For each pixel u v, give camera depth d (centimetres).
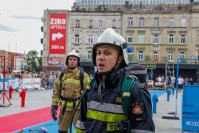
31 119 1552
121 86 317
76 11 7725
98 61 324
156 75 7338
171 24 7538
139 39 7625
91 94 332
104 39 324
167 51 7538
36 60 11019
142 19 7619
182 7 7538
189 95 1129
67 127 728
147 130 305
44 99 2778
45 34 7825
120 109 314
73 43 7744
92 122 324
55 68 7712
